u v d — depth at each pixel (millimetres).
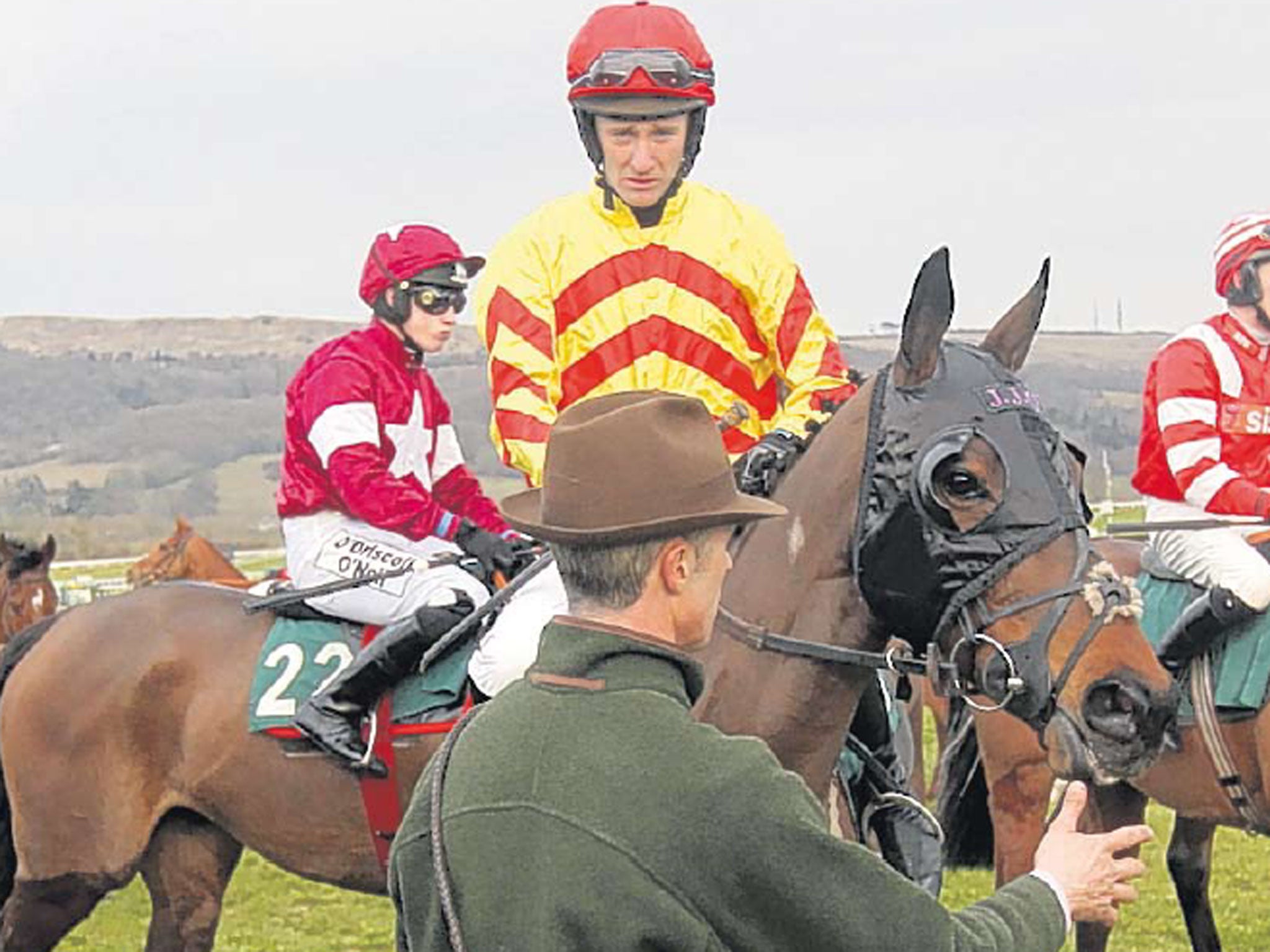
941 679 3111
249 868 9164
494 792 2031
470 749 2104
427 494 4688
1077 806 2283
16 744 4883
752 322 3879
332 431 4617
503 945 1965
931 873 3572
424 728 4566
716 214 3875
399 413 4742
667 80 3721
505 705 2123
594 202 3883
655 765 1981
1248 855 9094
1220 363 5707
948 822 6074
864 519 3109
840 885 1957
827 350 3842
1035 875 2184
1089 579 3008
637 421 2111
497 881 1991
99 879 4852
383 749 4586
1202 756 5762
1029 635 3000
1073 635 2986
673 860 1940
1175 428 5699
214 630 4922
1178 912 7797
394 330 4754
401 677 4582
